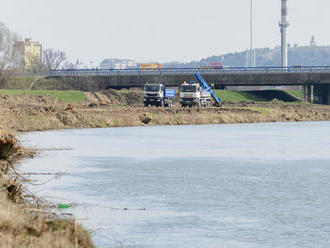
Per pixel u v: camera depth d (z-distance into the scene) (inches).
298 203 3324.3
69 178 4097.0
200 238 2539.4
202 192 3641.7
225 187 3836.1
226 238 2544.3
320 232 2659.9
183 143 6717.5
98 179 4082.2
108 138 7209.6
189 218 2913.4
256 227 2746.1
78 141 6732.3
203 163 5036.9
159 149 6063.0
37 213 2450.8
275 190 3740.2
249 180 4136.3
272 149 6195.9
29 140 6628.9
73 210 2997.0
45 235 1990.7
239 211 3095.5
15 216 2100.1
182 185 3895.2
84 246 2069.4
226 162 5132.9
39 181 3905.0
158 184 3917.3
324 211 3110.2
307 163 5098.4
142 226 2728.8
